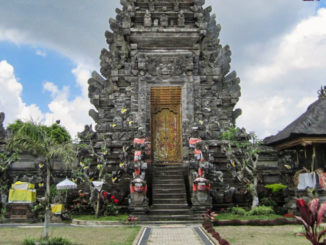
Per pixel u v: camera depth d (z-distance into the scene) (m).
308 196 17.66
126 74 24.41
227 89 25.12
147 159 22.38
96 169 21.12
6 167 21.25
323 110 18.52
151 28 24.34
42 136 11.70
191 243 11.42
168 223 16.91
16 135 11.44
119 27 25.72
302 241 11.26
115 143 22.72
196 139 21.00
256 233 13.11
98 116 24.36
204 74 24.78
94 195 19.02
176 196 19.55
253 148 20.50
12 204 18.97
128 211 19.91
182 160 23.34
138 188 18.09
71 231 14.39
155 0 25.67
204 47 25.67
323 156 17.52
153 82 24.27
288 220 15.66
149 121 23.86
